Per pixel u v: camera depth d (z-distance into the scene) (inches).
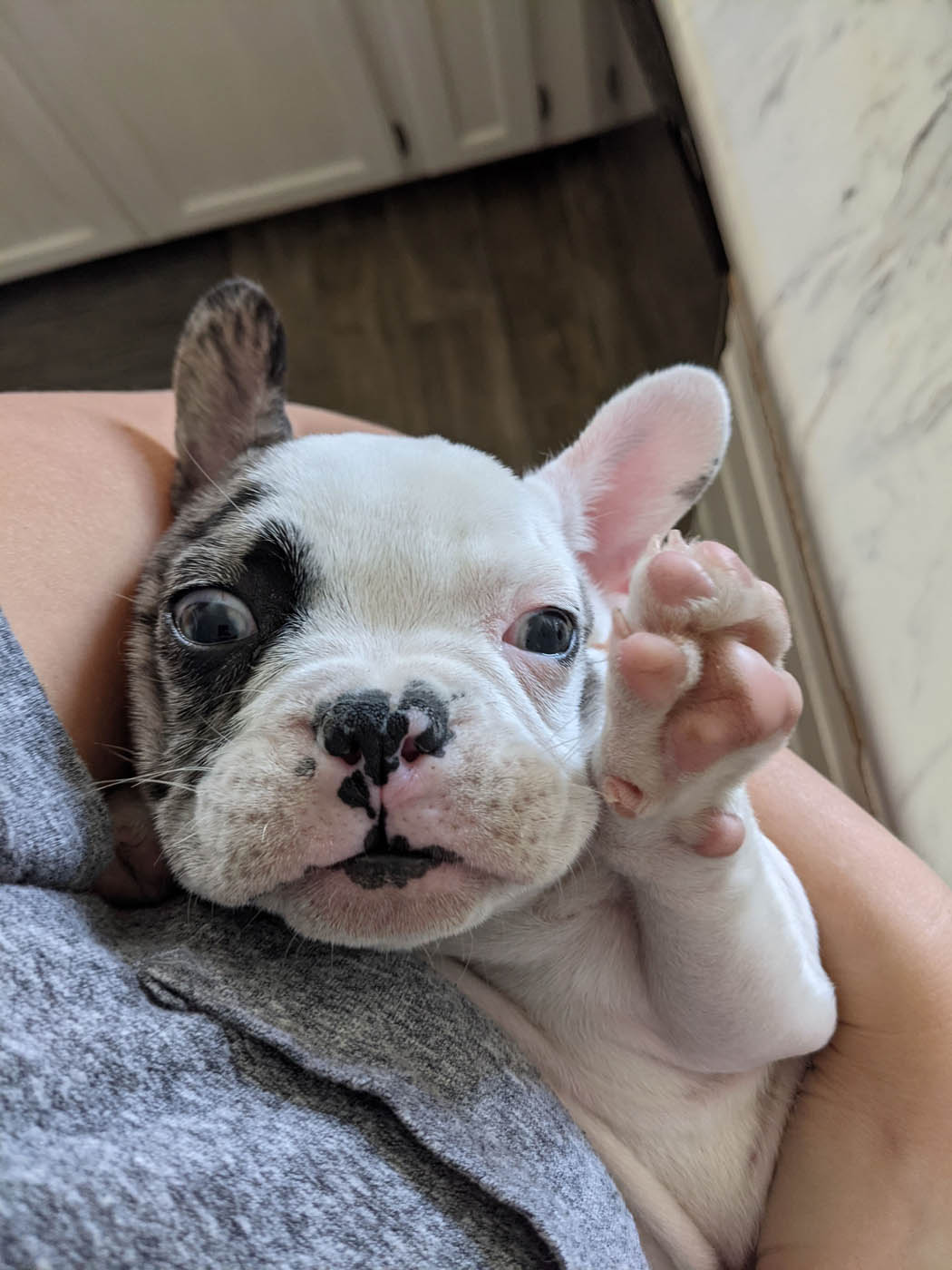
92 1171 4.2
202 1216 4.3
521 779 6.7
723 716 5.6
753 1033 7.5
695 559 5.7
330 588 7.4
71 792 5.8
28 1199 3.9
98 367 26.7
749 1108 8.6
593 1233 5.8
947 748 7.9
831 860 8.7
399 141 27.1
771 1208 8.3
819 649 10.2
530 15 24.2
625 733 6.0
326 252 27.7
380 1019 6.0
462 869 6.6
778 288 9.1
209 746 7.1
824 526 8.6
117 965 5.4
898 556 8.2
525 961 8.1
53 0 21.8
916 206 8.9
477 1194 5.4
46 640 6.9
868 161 9.2
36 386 26.5
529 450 23.9
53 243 27.5
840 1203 7.8
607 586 10.1
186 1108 4.9
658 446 9.8
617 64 21.4
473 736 6.7
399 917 6.4
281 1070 5.4
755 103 9.8
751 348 11.0
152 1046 5.0
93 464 8.3
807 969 7.7
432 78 25.4
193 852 6.6
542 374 24.9
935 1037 8.0
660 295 19.1
